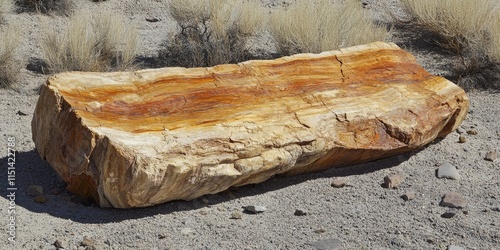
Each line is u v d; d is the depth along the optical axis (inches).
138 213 165.8
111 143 159.8
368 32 236.4
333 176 180.4
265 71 185.8
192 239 159.6
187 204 169.0
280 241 159.3
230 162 167.5
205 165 164.9
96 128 163.0
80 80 173.2
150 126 167.9
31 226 160.6
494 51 224.8
